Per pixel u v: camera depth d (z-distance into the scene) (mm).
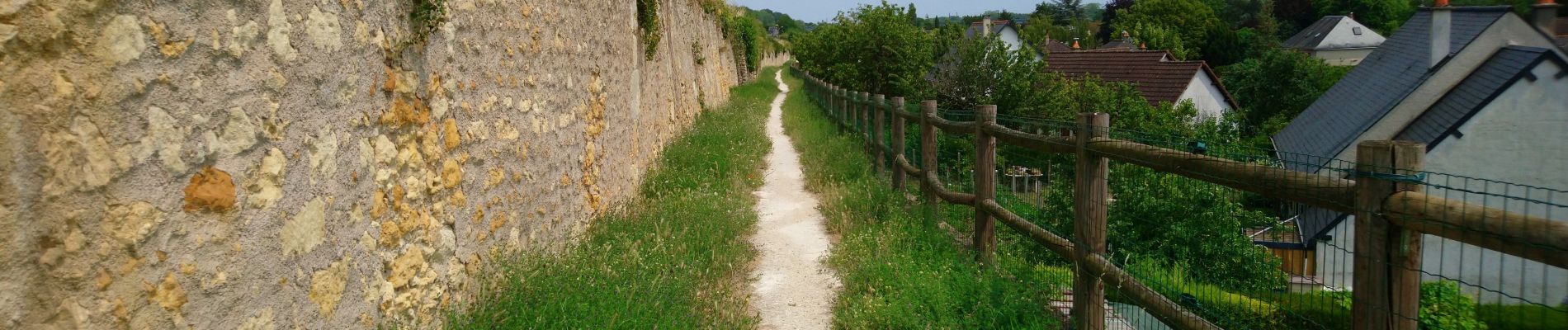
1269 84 33625
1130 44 53625
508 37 4801
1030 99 18406
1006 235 5664
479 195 4312
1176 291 3566
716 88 23938
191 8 2246
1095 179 4043
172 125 2174
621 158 7801
